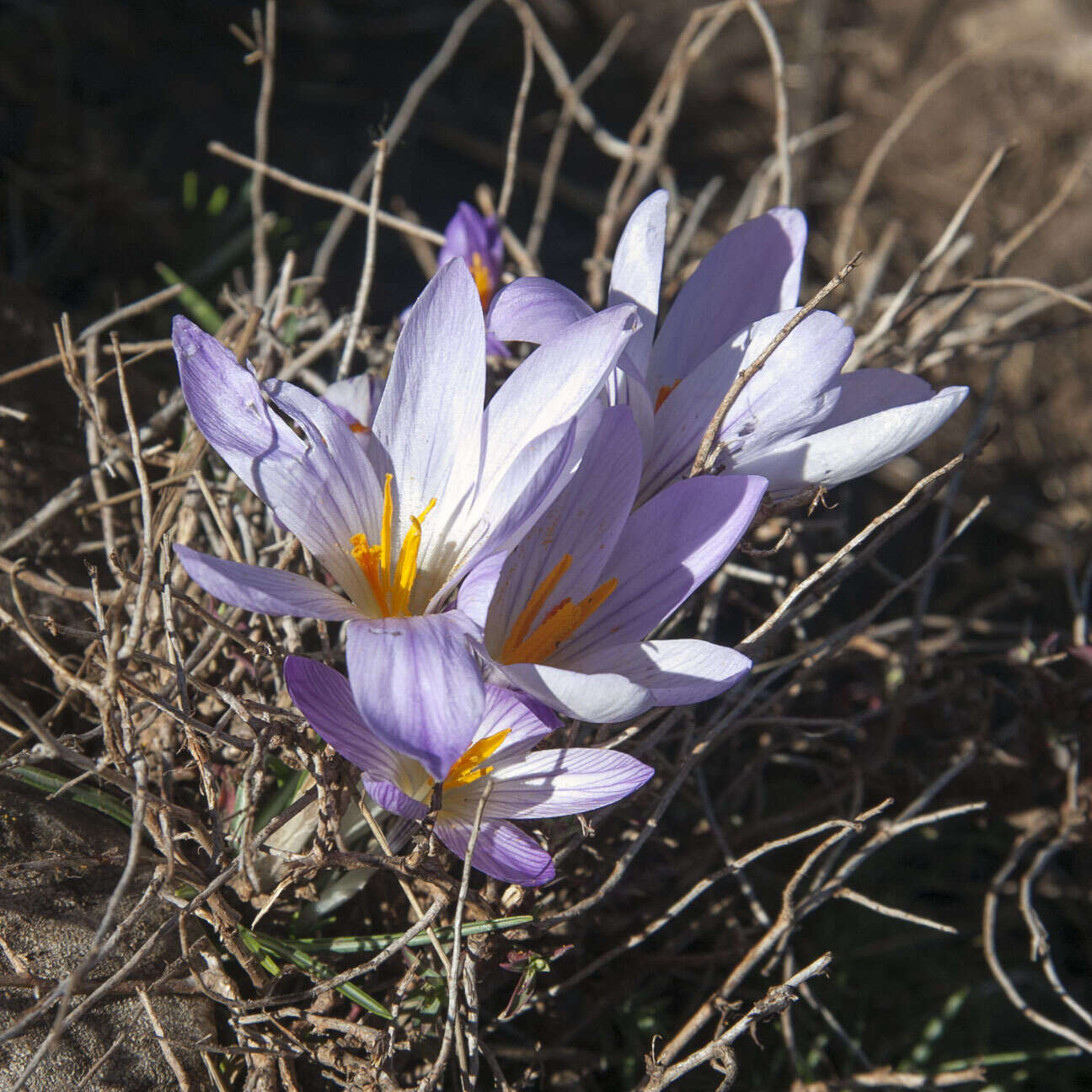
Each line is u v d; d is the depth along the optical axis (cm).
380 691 51
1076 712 61
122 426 62
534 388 54
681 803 61
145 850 56
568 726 56
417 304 54
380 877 57
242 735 56
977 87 106
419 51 96
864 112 104
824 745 62
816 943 61
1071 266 93
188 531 58
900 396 57
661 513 54
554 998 58
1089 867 64
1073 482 84
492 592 52
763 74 103
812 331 55
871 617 59
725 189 94
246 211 68
